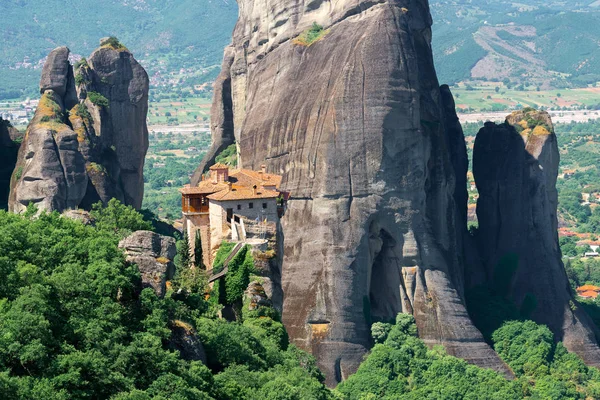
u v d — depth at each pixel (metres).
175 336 194.12
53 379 167.75
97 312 182.50
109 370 173.75
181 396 176.12
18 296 177.75
